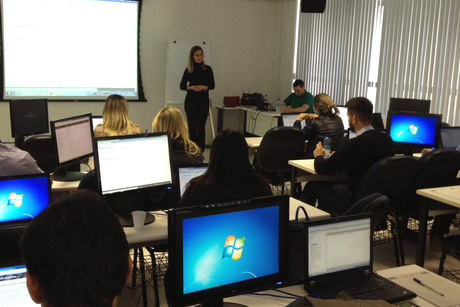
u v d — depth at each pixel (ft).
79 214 2.65
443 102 19.04
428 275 6.72
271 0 28.30
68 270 2.53
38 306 4.21
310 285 6.15
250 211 5.64
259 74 28.86
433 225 12.75
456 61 18.43
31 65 23.36
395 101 19.17
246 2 27.84
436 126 15.74
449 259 12.66
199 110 23.95
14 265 4.23
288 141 15.89
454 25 18.42
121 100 12.43
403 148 16.65
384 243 13.56
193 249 5.31
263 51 28.73
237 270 5.63
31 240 2.59
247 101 27.04
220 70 27.96
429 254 13.00
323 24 25.48
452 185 11.80
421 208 10.82
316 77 26.30
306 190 13.88
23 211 7.49
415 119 16.03
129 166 8.40
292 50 28.07
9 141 23.49
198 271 5.38
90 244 2.59
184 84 23.95
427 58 19.58
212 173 7.20
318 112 16.93
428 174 11.23
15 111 17.35
